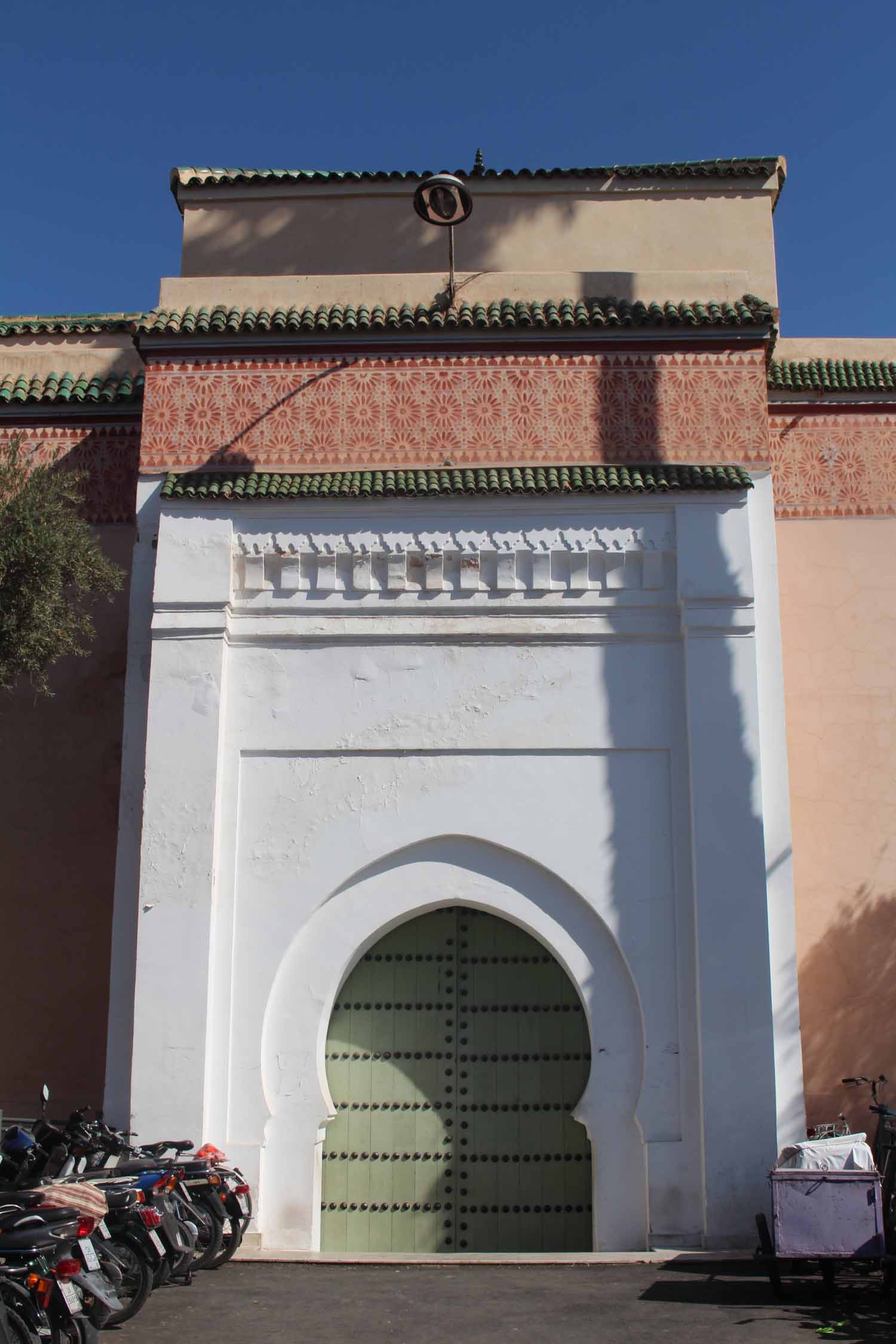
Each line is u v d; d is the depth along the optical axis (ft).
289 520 32.14
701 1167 28.99
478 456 32.55
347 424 32.73
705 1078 29.09
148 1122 28.89
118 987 30.68
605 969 30.35
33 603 28.43
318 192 40.34
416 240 40.06
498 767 31.17
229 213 40.50
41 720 35.53
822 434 37.04
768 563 32.07
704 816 30.37
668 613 31.78
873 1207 24.31
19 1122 29.73
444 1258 27.76
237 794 30.96
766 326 33.06
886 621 35.99
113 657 35.73
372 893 30.73
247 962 30.19
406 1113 30.63
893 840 34.88
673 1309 23.57
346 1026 30.99
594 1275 26.40
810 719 35.55
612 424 32.68
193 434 32.78
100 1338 20.88
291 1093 29.63
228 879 30.53
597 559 31.99
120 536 36.22
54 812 35.04
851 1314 23.25
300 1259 27.66
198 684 31.04
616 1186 29.27
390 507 32.07
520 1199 30.19
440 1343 21.16
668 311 33.01
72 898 34.50
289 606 31.78
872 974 34.27
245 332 33.04
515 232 40.06
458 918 31.65
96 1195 21.44
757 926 29.78
